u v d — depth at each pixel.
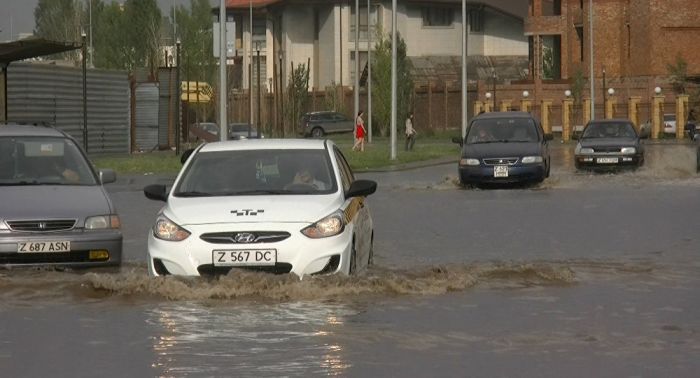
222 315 20.67
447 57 186.75
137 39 192.25
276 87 128.12
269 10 196.12
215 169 25.50
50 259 26.41
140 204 48.69
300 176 25.20
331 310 21.16
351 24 186.50
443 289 23.59
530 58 168.88
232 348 17.75
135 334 18.97
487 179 56.62
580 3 163.75
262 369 16.22
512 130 59.66
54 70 81.88
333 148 26.61
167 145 97.75
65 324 19.98
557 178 61.09
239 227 22.91
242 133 138.50
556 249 31.50
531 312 21.00
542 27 165.50
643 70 158.88
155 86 98.00
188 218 23.28
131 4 193.62
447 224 39.19
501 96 160.62
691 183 59.38
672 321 20.11
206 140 103.94
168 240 23.08
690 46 158.25
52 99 81.75
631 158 69.69
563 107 140.25
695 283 24.77
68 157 29.83
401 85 151.50
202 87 126.38
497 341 18.31
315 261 22.80
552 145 124.12
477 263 28.31
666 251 30.73
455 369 16.27
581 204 46.81
